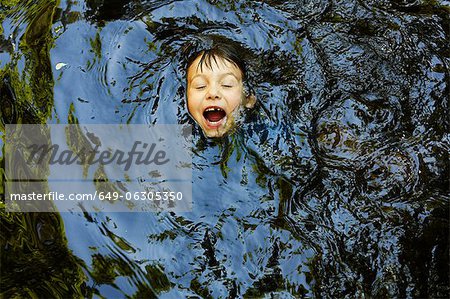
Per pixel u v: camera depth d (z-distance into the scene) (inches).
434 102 65.0
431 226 56.8
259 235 57.3
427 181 59.8
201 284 55.1
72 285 55.6
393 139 62.5
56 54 67.0
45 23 69.4
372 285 54.4
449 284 54.2
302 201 59.1
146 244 57.3
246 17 69.7
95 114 63.7
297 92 65.6
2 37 69.4
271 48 68.0
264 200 59.5
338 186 59.6
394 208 58.1
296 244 56.5
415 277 54.5
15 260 57.4
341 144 62.2
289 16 70.2
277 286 54.7
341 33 69.2
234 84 63.9
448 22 70.7
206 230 57.9
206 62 64.1
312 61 67.4
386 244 56.1
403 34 69.3
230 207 59.1
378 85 66.1
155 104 64.4
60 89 65.0
